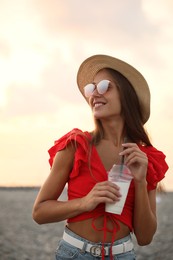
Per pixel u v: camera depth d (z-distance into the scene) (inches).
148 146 106.7
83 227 94.4
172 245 932.6
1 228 1338.6
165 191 107.0
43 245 1000.9
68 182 99.1
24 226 1435.8
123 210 96.7
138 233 100.2
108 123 101.7
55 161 98.3
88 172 96.2
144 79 105.1
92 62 104.9
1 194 3796.8
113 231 94.0
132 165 93.5
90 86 99.9
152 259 765.9
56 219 94.5
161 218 1854.1
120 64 102.3
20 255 848.9
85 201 90.6
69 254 94.0
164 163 106.1
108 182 90.4
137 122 103.7
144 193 95.3
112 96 100.0
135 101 104.0
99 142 100.2
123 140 103.7
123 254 95.2
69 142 97.2
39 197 97.1
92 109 101.3
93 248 92.9
